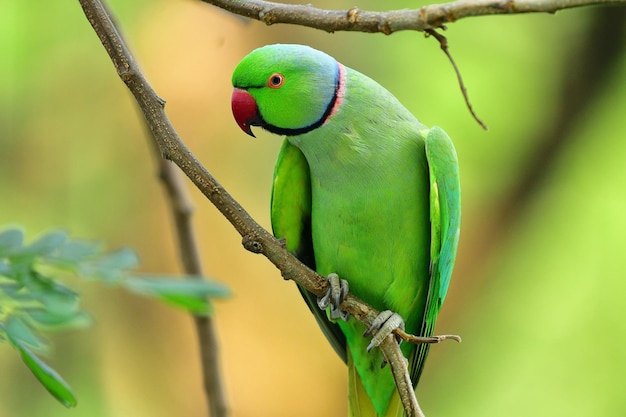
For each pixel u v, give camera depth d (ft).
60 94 37.99
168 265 37.24
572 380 39.06
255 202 37.99
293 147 20.61
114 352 35.04
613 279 39.34
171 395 35.53
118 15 38.68
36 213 36.88
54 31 37.86
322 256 20.88
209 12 38.40
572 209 38.06
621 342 39.22
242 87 19.04
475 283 36.14
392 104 20.06
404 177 19.85
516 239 36.50
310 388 36.24
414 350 21.81
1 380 32.96
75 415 33.73
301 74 18.85
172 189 22.59
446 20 13.96
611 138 37.11
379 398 21.97
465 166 38.37
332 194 20.02
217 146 37.86
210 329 22.80
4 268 15.33
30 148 37.40
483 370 37.93
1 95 37.47
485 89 39.11
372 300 21.07
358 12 14.44
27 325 14.76
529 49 38.17
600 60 35.37
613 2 12.96
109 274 16.17
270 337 36.78
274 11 14.83
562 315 39.24
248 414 35.37
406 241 20.30
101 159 38.01
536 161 36.32
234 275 37.42
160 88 37.70
